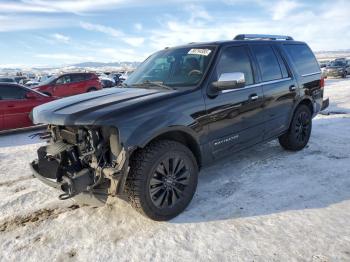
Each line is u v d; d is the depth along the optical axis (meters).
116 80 22.84
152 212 3.18
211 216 3.36
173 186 3.32
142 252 2.81
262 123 4.45
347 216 3.20
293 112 5.09
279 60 4.90
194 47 4.21
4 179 4.80
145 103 3.18
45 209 3.72
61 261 2.76
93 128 2.98
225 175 4.45
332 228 3.00
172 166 3.30
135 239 3.01
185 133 3.44
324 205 3.45
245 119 4.14
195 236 3.01
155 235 3.06
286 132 5.12
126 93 3.62
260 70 4.47
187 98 3.45
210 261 2.63
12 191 4.31
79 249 2.91
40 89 14.66
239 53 4.23
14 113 8.41
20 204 3.88
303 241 2.82
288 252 2.68
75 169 3.15
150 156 3.10
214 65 3.80
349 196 3.63
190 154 3.45
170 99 3.34
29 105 8.64
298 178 4.22
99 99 3.45
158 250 2.82
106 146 3.02
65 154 3.23
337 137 6.15
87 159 3.08
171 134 3.38
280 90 4.70
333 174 4.29
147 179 3.09
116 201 3.80
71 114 3.02
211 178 4.37
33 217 3.54
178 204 3.38
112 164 2.98
